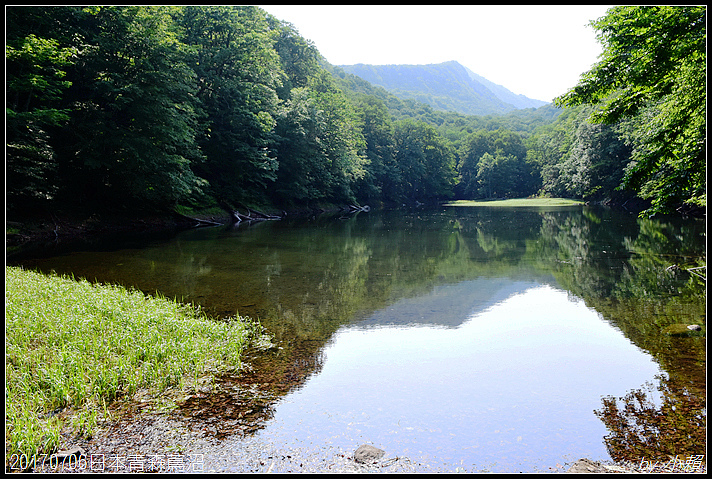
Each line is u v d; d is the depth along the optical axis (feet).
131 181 75.82
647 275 42.14
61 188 71.10
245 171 113.39
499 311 31.04
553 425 15.71
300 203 149.79
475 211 164.35
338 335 25.66
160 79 72.43
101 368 18.56
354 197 184.34
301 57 181.78
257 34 110.22
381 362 21.63
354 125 201.46
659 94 33.09
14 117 55.77
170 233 78.43
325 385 18.95
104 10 69.05
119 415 16.10
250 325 27.17
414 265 49.24
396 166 240.53
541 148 330.34
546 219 117.91
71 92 70.59
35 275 35.14
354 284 39.34
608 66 34.12
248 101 109.60
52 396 16.66
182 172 83.05
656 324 27.30
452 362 21.71
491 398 17.87
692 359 21.50
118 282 38.01
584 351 23.11
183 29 95.30
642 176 30.78
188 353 20.83
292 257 53.67
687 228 82.89
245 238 72.64
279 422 15.80
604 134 153.58
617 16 33.53
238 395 17.87
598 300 33.50
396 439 14.79
